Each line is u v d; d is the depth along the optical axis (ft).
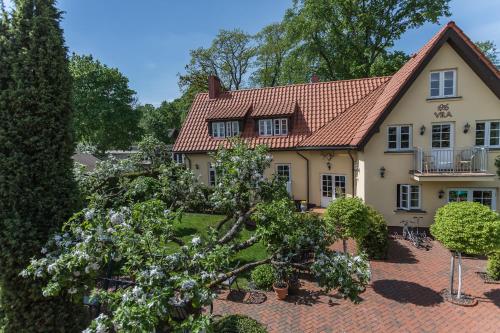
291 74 111.24
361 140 50.08
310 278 37.76
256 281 35.40
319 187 64.85
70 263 17.49
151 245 17.95
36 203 20.38
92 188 44.98
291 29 97.19
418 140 52.42
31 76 20.22
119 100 133.18
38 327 21.15
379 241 42.16
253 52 129.49
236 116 71.56
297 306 31.81
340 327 28.22
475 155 49.67
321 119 68.18
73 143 22.74
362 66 90.58
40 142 20.47
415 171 51.75
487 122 50.37
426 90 51.70
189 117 79.82
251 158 28.30
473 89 50.24
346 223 35.83
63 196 21.75
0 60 19.81
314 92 73.51
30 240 19.98
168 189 34.73
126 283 25.82
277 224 21.59
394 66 90.43
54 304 21.62
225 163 29.19
